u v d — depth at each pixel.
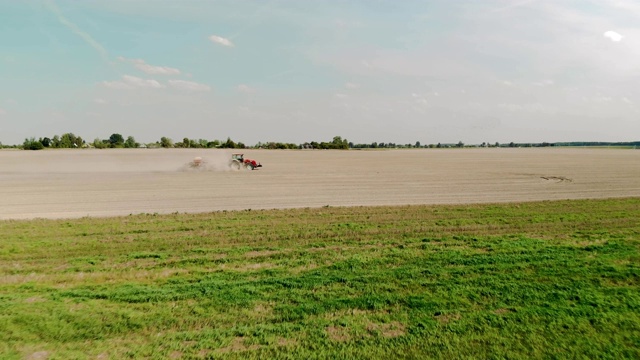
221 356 5.59
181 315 6.89
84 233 13.45
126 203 21.20
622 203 21.08
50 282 8.55
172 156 76.06
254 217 16.84
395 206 20.23
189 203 21.34
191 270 9.46
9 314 6.70
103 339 6.07
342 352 5.76
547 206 20.12
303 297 7.74
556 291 8.08
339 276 8.96
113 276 8.98
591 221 15.97
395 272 9.20
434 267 9.64
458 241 12.54
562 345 6.04
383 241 12.53
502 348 5.95
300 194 25.34
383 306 7.37
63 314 6.77
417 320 6.81
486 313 7.07
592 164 58.66
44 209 19.20
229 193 25.64
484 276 8.95
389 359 5.62
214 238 12.80
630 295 7.88
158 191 26.45
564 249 11.34
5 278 8.75
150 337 6.13
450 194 25.69
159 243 12.11
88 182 32.00
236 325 6.57
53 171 43.41
